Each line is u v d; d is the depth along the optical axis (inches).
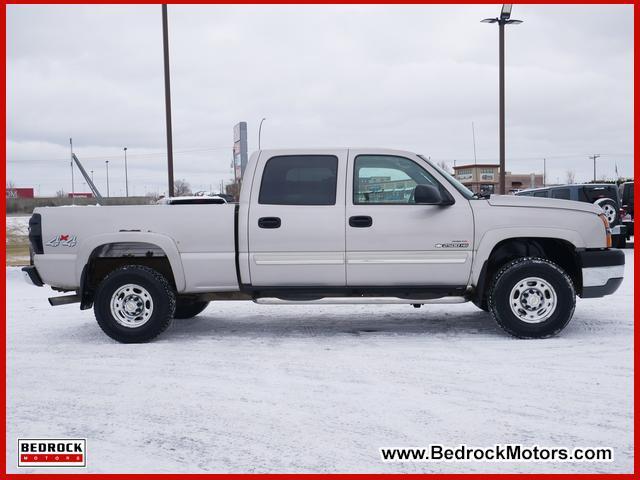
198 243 262.5
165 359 235.9
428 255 256.5
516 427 158.2
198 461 141.6
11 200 1868.8
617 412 167.6
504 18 754.2
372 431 157.1
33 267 272.4
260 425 162.9
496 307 254.7
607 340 251.0
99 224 264.8
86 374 216.5
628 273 482.6
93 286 282.7
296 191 262.7
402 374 206.7
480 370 209.5
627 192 694.5
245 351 246.2
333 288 262.2
